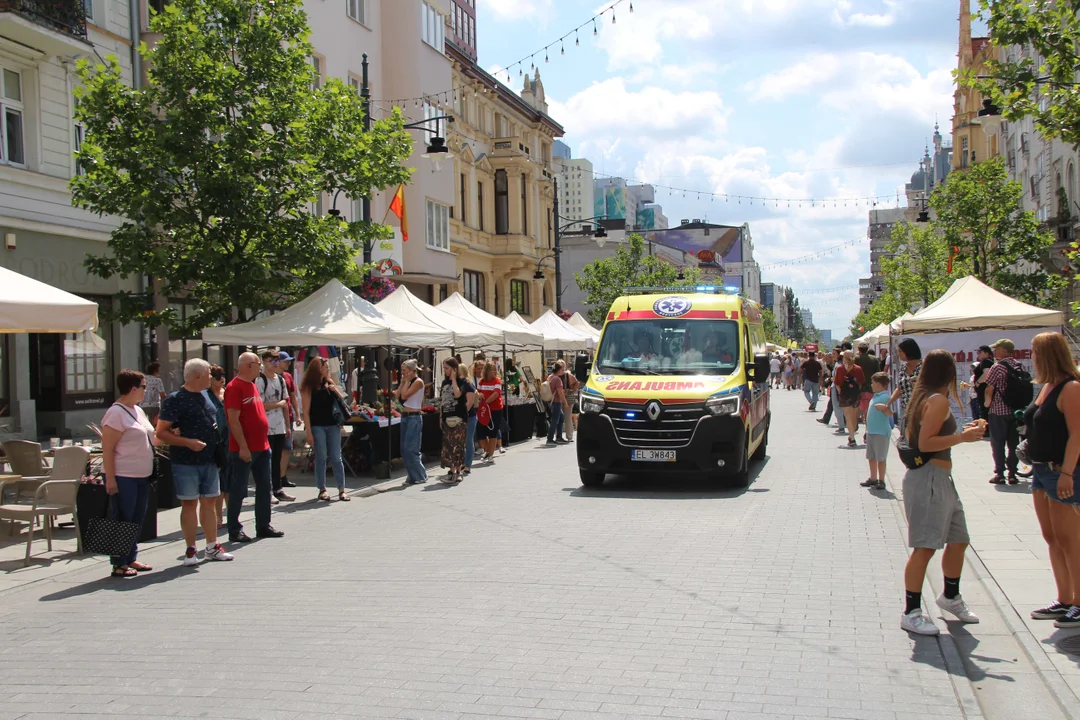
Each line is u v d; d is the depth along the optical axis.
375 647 6.02
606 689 5.14
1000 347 12.88
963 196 33.59
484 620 6.59
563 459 18.42
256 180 15.58
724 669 5.46
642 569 8.14
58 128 19.41
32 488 10.76
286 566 8.80
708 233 138.38
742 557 8.60
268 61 15.85
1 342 18.12
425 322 17.83
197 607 7.34
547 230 51.00
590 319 53.59
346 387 23.41
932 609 6.87
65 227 19.23
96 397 20.27
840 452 18.33
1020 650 5.86
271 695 5.18
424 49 32.75
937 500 6.16
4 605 7.70
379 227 17.20
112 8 20.73
